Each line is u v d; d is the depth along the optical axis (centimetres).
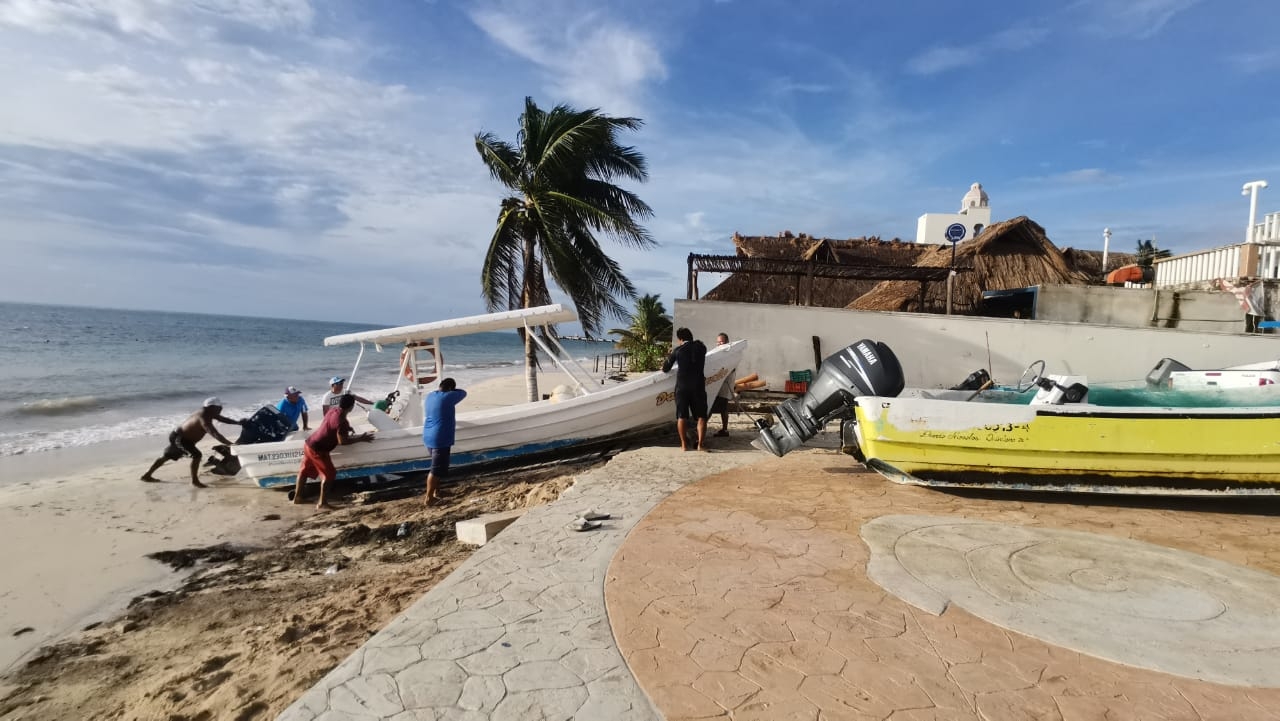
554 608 374
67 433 1512
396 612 455
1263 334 1131
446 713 274
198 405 2034
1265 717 265
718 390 988
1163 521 545
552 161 1593
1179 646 324
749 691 285
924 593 390
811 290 1400
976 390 800
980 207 2781
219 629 488
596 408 947
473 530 618
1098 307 1389
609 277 1778
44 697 397
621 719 267
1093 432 576
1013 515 563
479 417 898
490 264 1691
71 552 691
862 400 640
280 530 767
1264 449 546
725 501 608
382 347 1017
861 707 272
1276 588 397
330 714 274
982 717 265
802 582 409
